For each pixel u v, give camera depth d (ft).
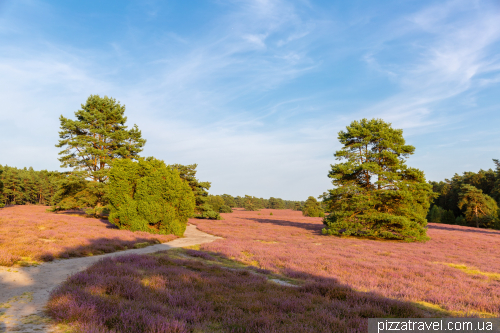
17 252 34.24
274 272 38.40
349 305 22.86
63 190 116.67
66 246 42.65
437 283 33.71
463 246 78.23
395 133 104.22
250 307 20.83
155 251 49.96
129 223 76.28
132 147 129.70
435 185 313.53
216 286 27.02
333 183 107.76
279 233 103.76
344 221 95.81
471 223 208.13
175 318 17.56
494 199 218.59
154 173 77.92
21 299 20.65
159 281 26.58
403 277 37.06
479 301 25.88
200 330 16.44
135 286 23.75
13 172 312.29
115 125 131.54
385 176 95.91
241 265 43.37
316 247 66.18
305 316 19.69
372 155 101.50
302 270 39.22
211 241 71.72
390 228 92.12
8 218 76.84
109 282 23.68
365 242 83.20
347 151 107.34
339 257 50.62
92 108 127.85
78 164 118.73
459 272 41.22
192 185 173.78
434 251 65.72
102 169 117.29
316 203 298.15
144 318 16.30
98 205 121.60
